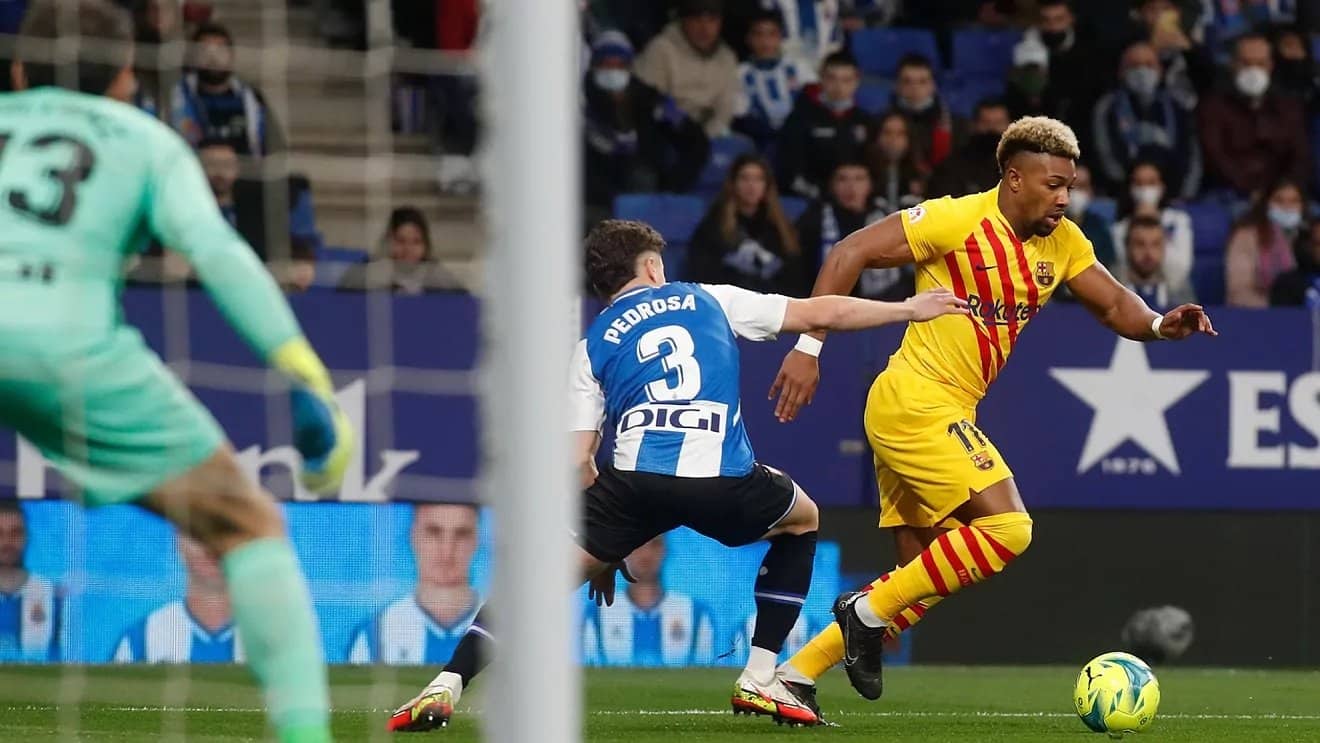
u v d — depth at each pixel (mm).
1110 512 30609
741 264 33062
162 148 12703
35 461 26938
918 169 35375
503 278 8109
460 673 18266
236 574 12242
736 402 18750
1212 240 36656
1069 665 30578
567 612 8133
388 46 36000
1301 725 21484
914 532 21359
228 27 36438
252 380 27266
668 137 36781
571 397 18750
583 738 18625
